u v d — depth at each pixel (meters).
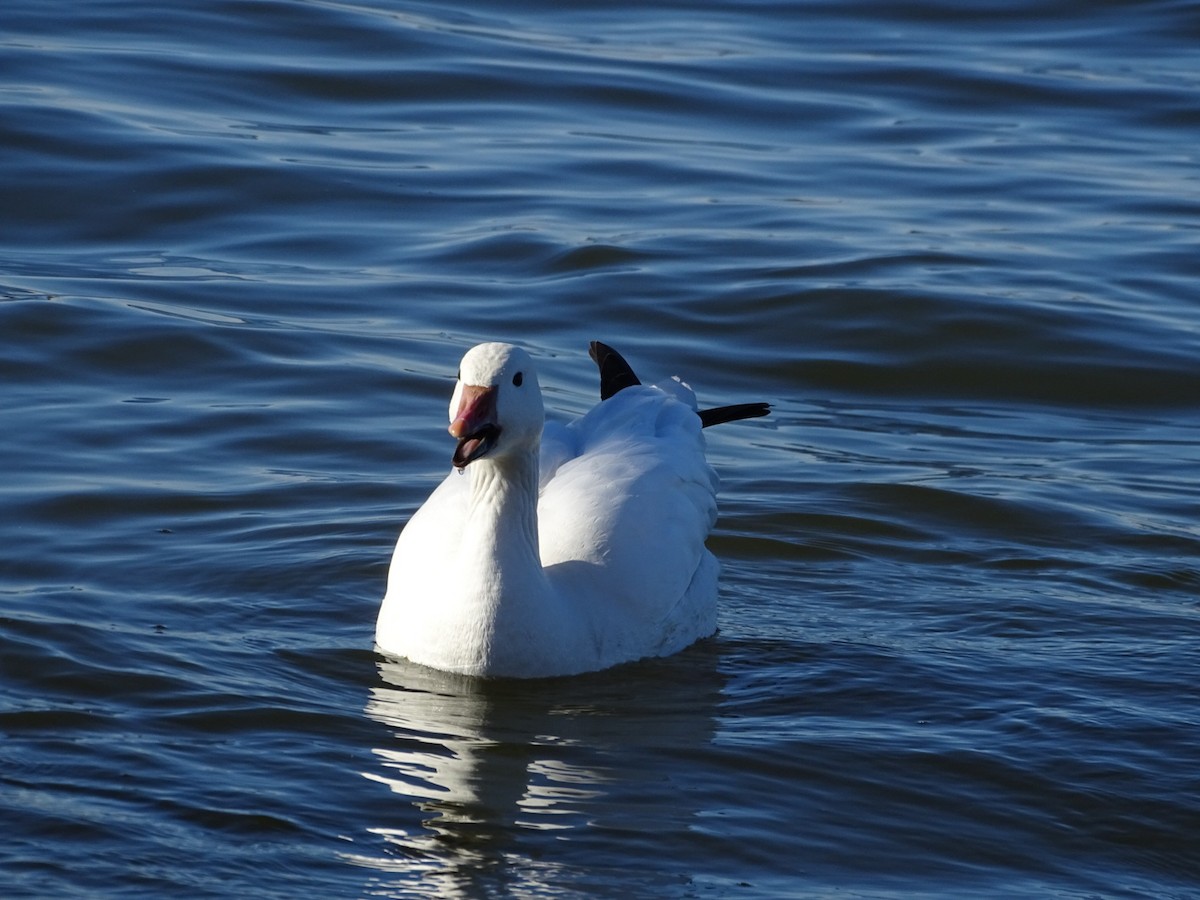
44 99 20.56
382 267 17.53
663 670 10.39
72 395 14.30
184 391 14.55
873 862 7.98
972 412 15.45
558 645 10.12
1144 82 24.28
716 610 11.09
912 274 17.73
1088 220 19.56
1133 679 10.24
